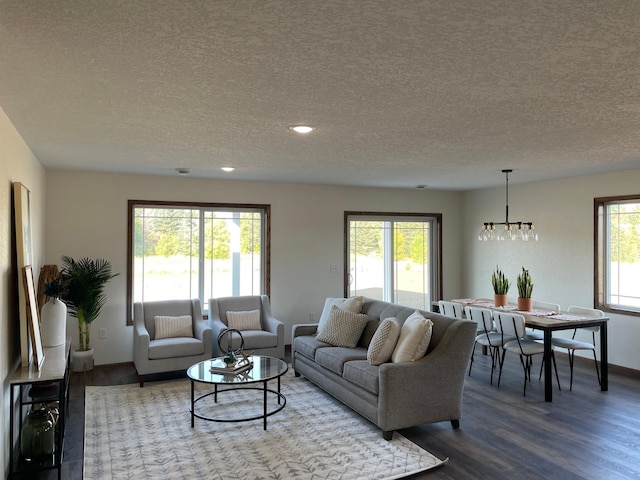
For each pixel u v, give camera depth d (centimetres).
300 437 375
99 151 443
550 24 178
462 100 279
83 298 511
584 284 615
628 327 567
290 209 700
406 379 372
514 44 197
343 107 294
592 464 331
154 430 390
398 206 775
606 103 283
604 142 399
